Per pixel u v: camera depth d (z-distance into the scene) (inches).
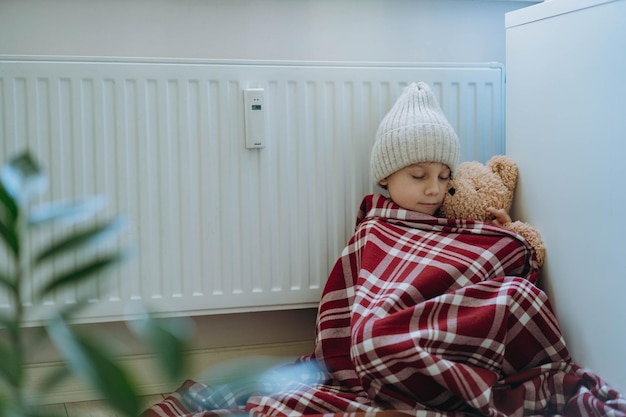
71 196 67.5
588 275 61.0
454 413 55.8
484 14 80.7
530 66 67.8
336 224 73.4
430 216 67.7
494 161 71.2
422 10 79.0
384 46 78.3
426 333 56.7
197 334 75.4
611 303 58.4
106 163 68.0
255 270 71.9
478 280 62.8
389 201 70.0
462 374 54.7
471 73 75.7
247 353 76.7
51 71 66.2
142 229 69.0
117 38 71.4
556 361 61.9
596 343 60.4
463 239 65.9
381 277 64.4
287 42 75.5
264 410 59.0
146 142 68.7
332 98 72.6
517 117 70.2
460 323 58.1
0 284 16.4
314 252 73.2
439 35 79.7
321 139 72.6
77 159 67.4
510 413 57.5
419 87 70.1
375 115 73.5
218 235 70.7
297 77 71.5
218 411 57.6
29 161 15.3
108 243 67.1
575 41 61.6
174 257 70.0
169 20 72.5
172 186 69.5
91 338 13.7
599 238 59.5
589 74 60.0
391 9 78.2
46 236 64.0
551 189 65.5
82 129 67.3
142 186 68.8
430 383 56.6
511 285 61.1
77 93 66.9
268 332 77.2
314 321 78.3
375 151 69.6
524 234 67.1
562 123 63.6
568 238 63.4
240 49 74.4
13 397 14.4
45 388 14.6
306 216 72.7
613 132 57.4
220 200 70.6
